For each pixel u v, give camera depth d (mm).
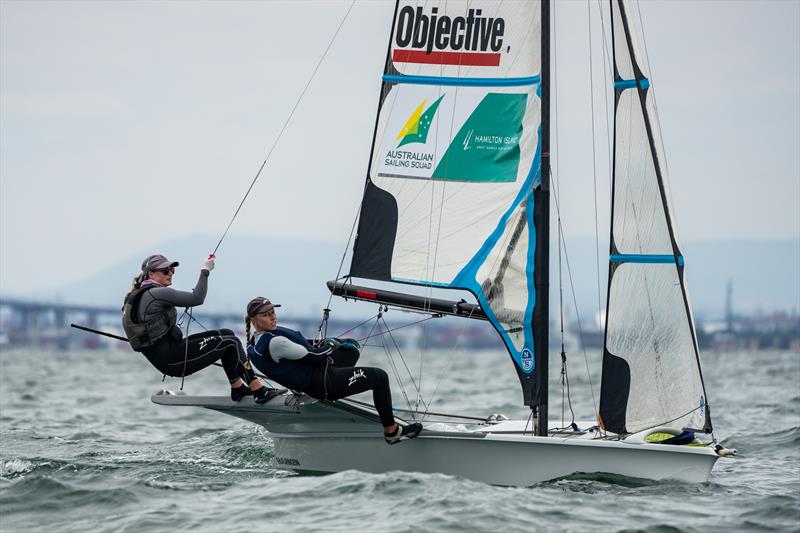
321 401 30812
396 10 33250
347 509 27406
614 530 25859
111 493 30000
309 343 31969
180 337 31500
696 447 32031
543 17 32969
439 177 33125
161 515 27422
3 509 28562
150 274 31453
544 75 32938
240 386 32031
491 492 29297
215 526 26203
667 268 33344
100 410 68250
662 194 33469
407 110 33281
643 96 33969
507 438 30812
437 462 31594
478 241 32875
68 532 26156
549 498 29062
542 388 32406
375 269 33094
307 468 33844
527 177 32812
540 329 32500
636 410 33406
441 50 33312
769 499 29688
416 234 33094
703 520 27250
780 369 149625
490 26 33156
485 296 32719
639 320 33562
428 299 32906
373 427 31656
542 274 32625
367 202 33188
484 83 33125
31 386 103625
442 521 26156
